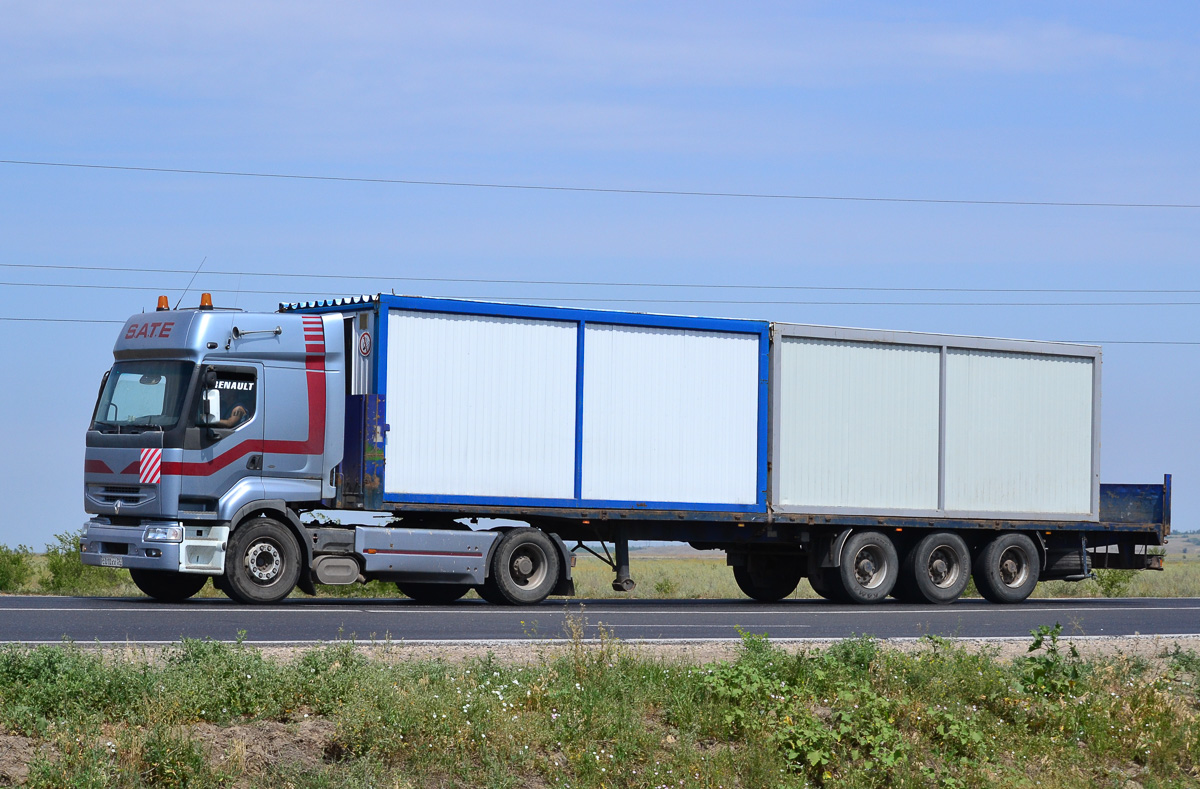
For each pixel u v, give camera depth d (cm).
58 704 1170
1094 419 3206
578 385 2639
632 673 1468
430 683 1323
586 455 2647
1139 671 1730
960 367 3053
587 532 2741
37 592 3105
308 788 1109
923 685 1548
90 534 2344
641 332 2712
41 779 1032
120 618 1941
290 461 2372
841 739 1356
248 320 2353
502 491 2558
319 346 2423
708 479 2767
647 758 1277
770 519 2817
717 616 2366
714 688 1412
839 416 2909
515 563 2570
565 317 2627
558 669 1463
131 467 2283
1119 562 3303
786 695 1428
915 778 1309
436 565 2477
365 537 2419
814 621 2314
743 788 1261
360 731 1194
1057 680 1595
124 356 2386
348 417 2498
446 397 2511
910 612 2603
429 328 2498
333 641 1709
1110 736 1486
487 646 1708
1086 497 3189
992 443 3081
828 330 2895
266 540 2339
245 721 1217
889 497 2950
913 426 2991
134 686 1223
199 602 2381
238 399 2323
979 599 3403
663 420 2727
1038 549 3166
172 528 2241
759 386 2828
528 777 1213
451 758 1195
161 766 1091
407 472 2469
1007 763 1401
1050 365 3162
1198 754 1477
